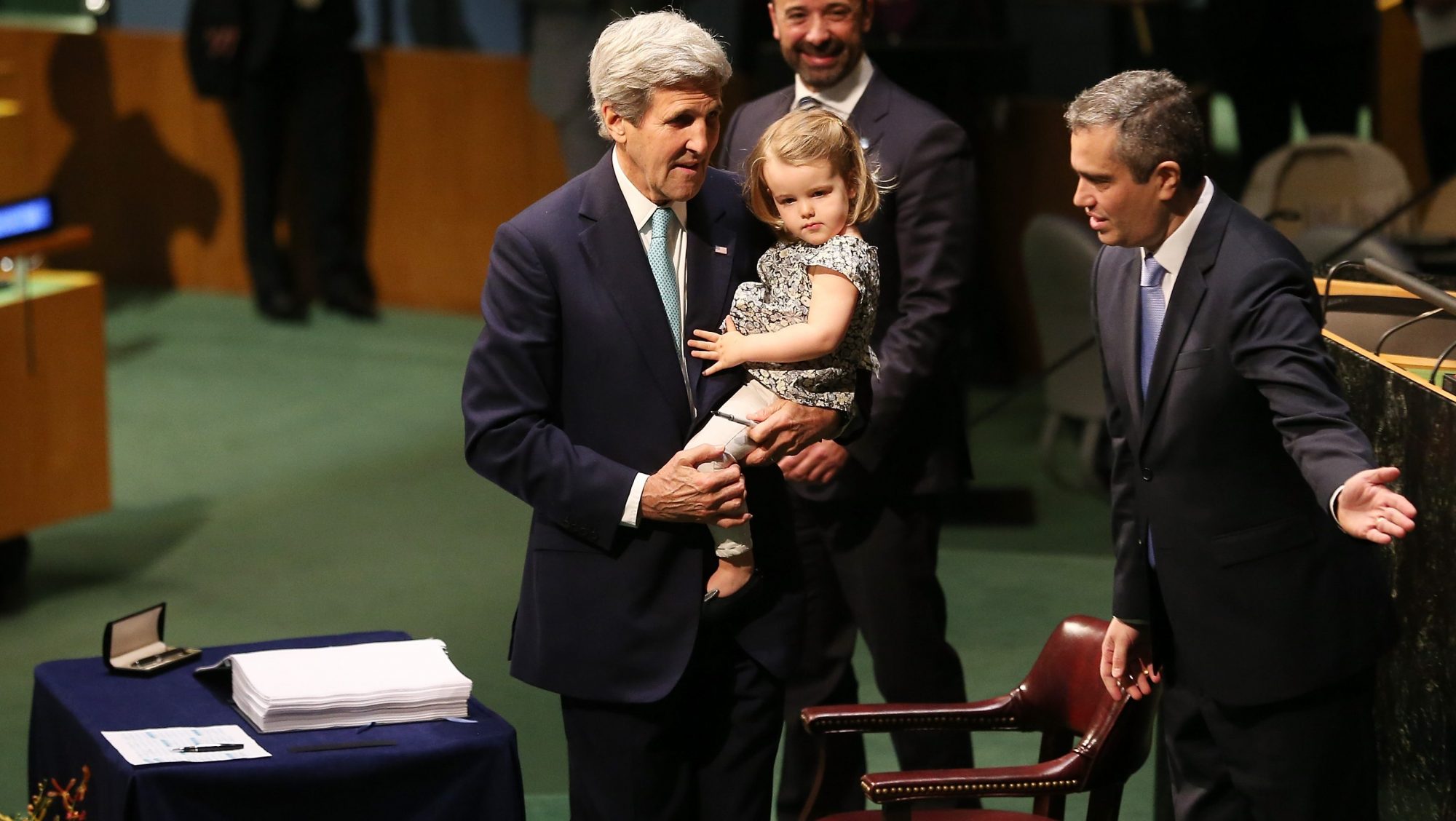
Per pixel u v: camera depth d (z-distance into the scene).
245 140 34.00
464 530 23.33
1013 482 24.45
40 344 21.48
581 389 10.62
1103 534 23.05
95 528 23.36
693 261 10.73
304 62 33.44
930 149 13.66
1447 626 11.30
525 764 16.50
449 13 35.00
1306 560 10.68
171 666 12.05
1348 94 26.36
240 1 33.06
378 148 34.72
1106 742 11.30
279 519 23.73
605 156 10.88
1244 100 26.69
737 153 14.38
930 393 13.83
